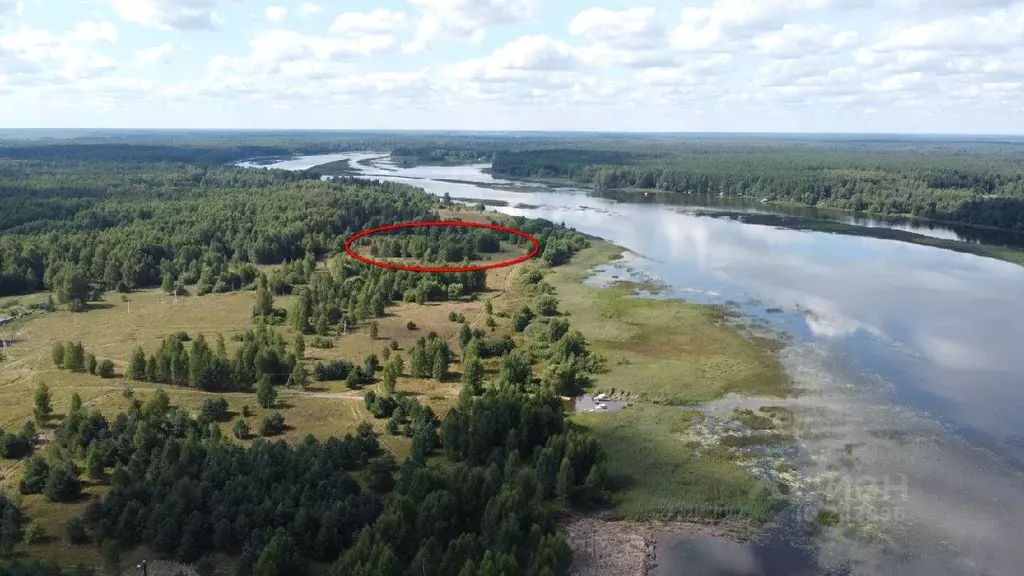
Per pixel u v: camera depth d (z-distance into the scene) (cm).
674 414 10344
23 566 6253
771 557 7250
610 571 7038
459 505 7319
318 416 10125
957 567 7062
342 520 6975
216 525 6862
